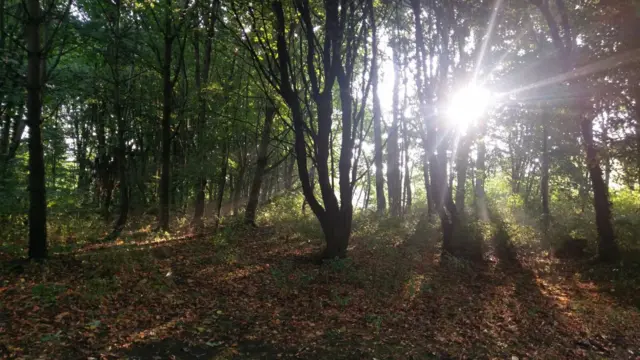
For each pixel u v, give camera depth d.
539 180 26.95
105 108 20.30
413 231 16.28
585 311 8.55
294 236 15.70
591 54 10.80
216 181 20.64
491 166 28.41
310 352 6.00
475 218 15.47
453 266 11.57
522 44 13.64
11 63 11.19
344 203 11.07
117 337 5.97
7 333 5.75
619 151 11.18
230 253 11.74
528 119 14.08
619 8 9.73
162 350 5.73
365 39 11.22
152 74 20.34
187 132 21.14
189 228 18.25
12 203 12.64
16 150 15.02
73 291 7.57
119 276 8.72
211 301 7.79
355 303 8.16
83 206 20.97
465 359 6.11
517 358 6.25
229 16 11.92
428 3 13.02
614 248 12.10
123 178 17.53
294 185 32.78
